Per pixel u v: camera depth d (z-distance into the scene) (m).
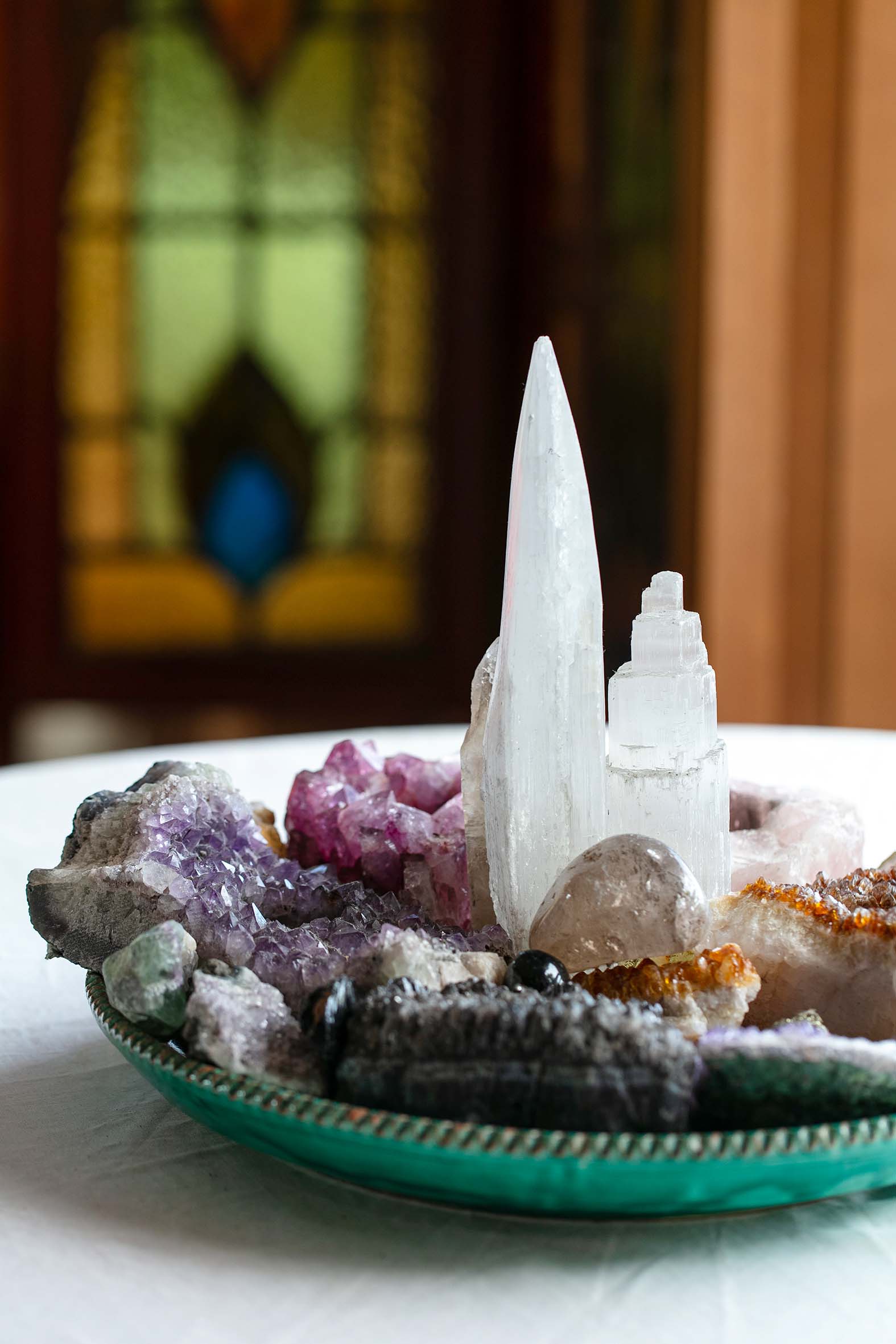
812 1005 0.65
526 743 0.69
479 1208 0.55
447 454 3.71
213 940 0.64
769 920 0.66
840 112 2.27
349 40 3.53
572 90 3.20
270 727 3.65
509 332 3.65
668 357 2.62
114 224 3.57
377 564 3.75
